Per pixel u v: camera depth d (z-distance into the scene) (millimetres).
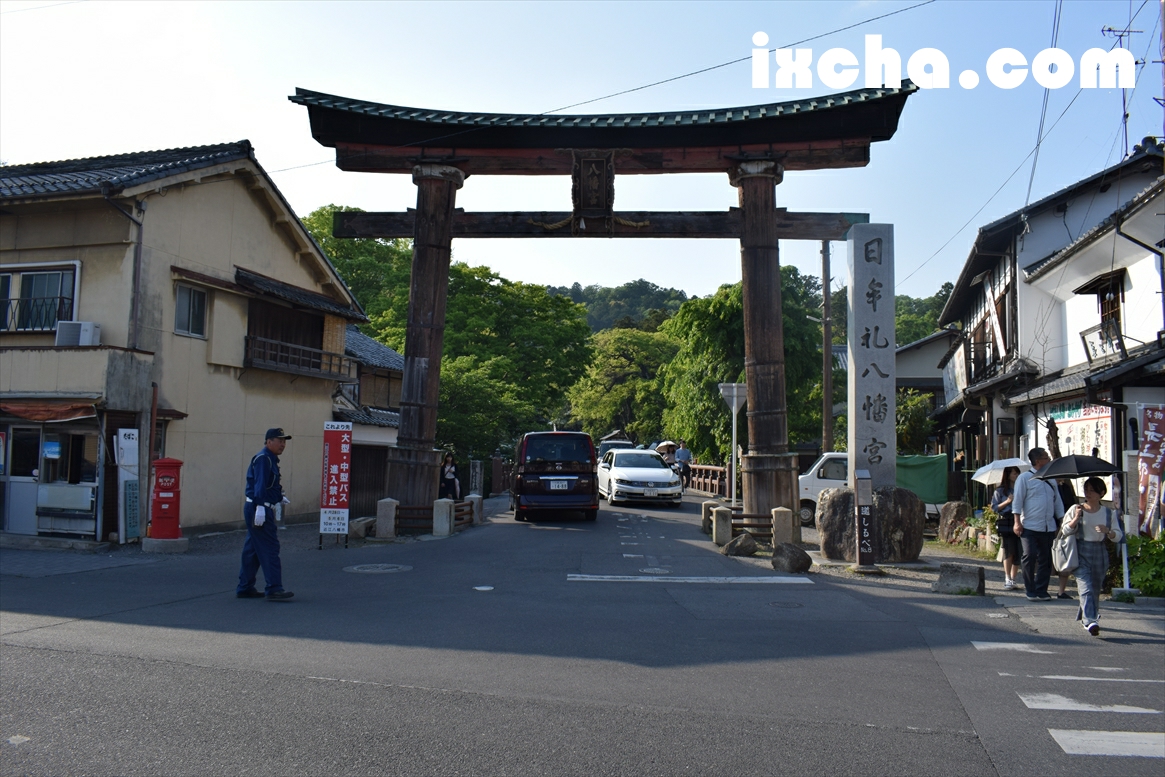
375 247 42125
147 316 14648
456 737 4590
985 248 20203
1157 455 10711
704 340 28906
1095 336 15820
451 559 12047
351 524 14688
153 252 14836
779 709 5195
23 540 14117
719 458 32156
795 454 13969
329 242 40406
